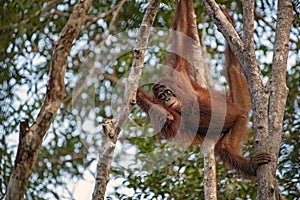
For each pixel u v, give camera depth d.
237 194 15.14
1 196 14.12
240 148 11.95
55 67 7.81
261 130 8.88
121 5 14.94
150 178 15.12
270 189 8.71
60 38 7.98
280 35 9.65
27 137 7.43
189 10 12.03
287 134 15.87
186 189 15.12
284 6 9.84
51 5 14.75
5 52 14.84
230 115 11.91
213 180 10.66
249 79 9.06
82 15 8.16
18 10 14.05
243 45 9.23
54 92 7.73
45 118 7.55
